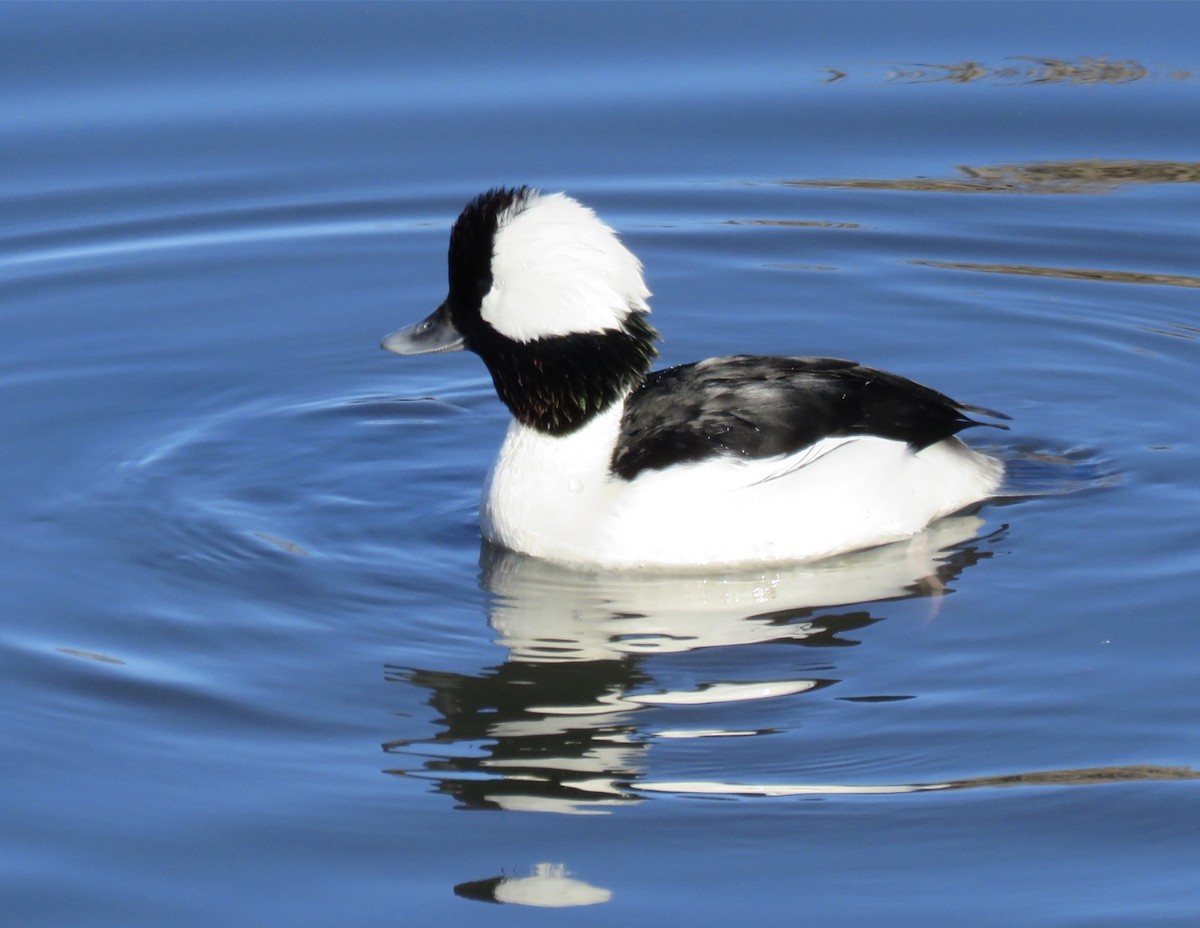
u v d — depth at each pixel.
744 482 12.56
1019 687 11.22
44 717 11.02
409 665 11.60
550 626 12.05
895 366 16.28
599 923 9.16
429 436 15.32
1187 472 14.14
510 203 12.38
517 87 20.81
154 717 11.02
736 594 12.48
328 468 14.64
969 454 13.91
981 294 17.55
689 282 17.86
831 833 9.85
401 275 18.09
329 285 17.94
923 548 13.04
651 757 10.54
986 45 21.53
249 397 15.94
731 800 10.13
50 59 20.98
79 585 12.63
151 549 13.17
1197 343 16.42
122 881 9.53
